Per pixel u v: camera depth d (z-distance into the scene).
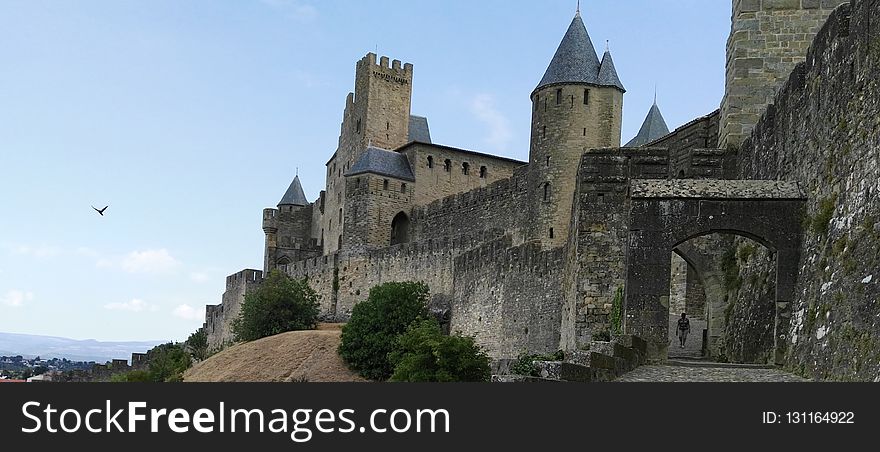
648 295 26.94
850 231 22.62
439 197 122.00
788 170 28.00
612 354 24.14
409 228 119.38
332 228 136.75
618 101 91.81
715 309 32.03
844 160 23.61
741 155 32.66
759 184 27.09
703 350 33.81
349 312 109.62
